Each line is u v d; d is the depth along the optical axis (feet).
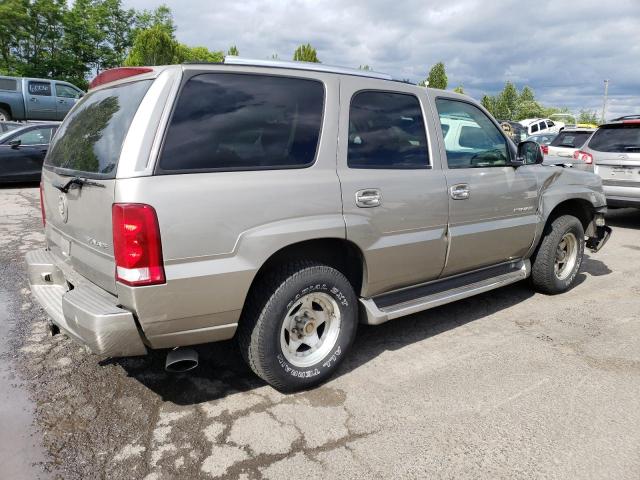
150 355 12.17
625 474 8.34
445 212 12.40
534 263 16.53
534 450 8.89
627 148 27.37
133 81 9.63
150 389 10.70
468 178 12.94
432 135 12.45
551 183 15.69
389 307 11.89
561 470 8.41
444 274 13.19
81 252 9.74
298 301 10.23
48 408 9.91
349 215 10.51
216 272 8.86
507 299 16.67
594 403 10.41
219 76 9.45
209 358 12.09
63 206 10.22
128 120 8.84
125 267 8.27
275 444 8.96
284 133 9.96
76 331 8.83
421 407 10.18
